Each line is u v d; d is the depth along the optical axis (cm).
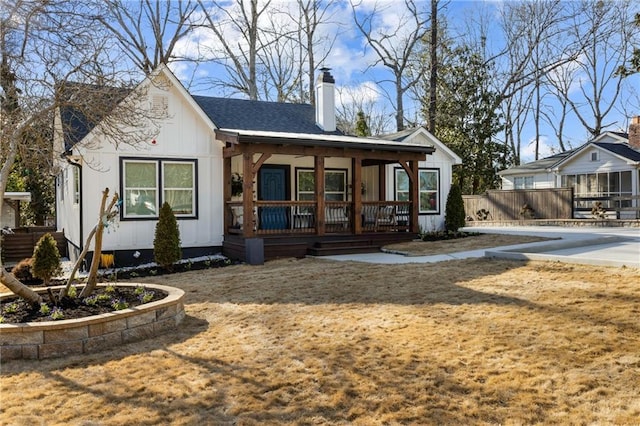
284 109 1869
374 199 1725
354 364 466
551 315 577
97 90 784
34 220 2338
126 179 1270
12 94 790
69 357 525
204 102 1716
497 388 403
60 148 1294
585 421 346
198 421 363
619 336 495
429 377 430
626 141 2838
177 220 1335
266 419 364
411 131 1781
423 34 2681
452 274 874
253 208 1266
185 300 798
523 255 949
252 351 521
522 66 3095
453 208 1633
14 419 372
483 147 3020
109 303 649
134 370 475
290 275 980
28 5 738
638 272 752
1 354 519
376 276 905
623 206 2500
